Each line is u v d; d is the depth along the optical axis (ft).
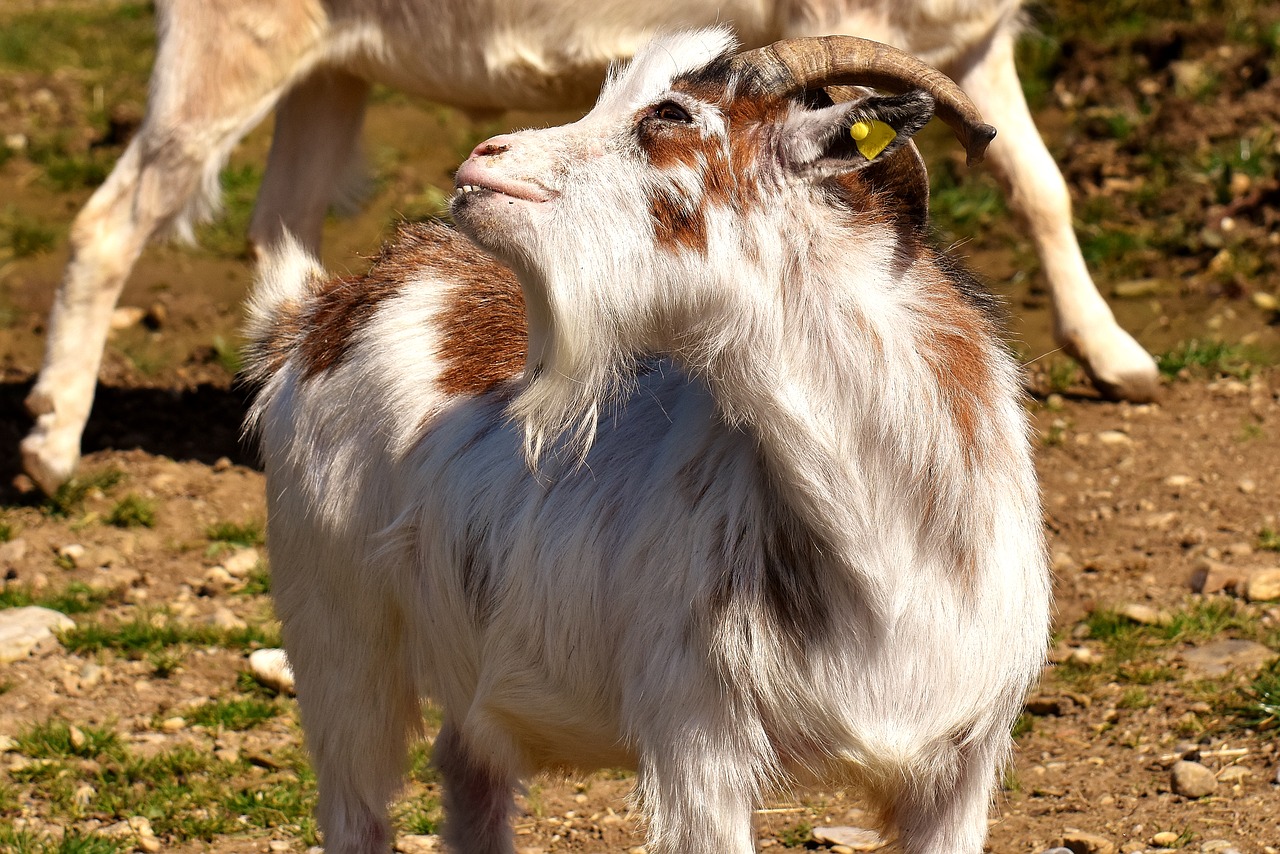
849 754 15.84
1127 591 28.25
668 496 15.81
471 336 18.53
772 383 15.17
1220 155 45.52
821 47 15.83
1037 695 25.13
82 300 33.86
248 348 21.20
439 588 17.70
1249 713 23.49
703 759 15.58
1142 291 41.42
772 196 15.53
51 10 74.08
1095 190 46.47
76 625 28.58
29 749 24.52
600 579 16.14
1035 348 38.88
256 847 22.34
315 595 19.35
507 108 34.65
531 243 15.48
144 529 32.83
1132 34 53.52
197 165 33.91
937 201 46.14
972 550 15.75
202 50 33.45
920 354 15.51
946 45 33.24
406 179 50.01
